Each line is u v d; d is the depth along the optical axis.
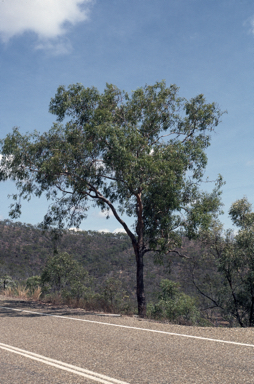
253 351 6.20
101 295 17.69
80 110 17.38
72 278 23.16
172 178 15.23
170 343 7.13
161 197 15.67
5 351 6.55
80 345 7.03
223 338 7.47
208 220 16.69
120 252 66.94
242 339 7.27
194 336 7.81
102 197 18.09
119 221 18.22
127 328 9.09
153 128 18.41
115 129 15.30
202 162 17.88
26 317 11.31
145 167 15.29
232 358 5.79
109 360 5.84
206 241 21.28
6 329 9.04
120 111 17.97
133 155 15.79
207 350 6.42
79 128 16.80
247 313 21.25
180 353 6.24
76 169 15.53
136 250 18.00
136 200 18.73
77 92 17.23
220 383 4.57
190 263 21.53
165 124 18.72
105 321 10.44
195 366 5.39
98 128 15.05
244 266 19.62
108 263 59.75
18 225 77.44
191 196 17.56
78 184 15.70
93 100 17.22
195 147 18.05
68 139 15.92
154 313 17.50
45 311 13.03
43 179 16.39
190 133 18.80
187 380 4.73
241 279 20.28
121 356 6.11
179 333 8.27
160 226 16.95
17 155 15.69
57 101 17.47
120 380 4.79
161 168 15.33
